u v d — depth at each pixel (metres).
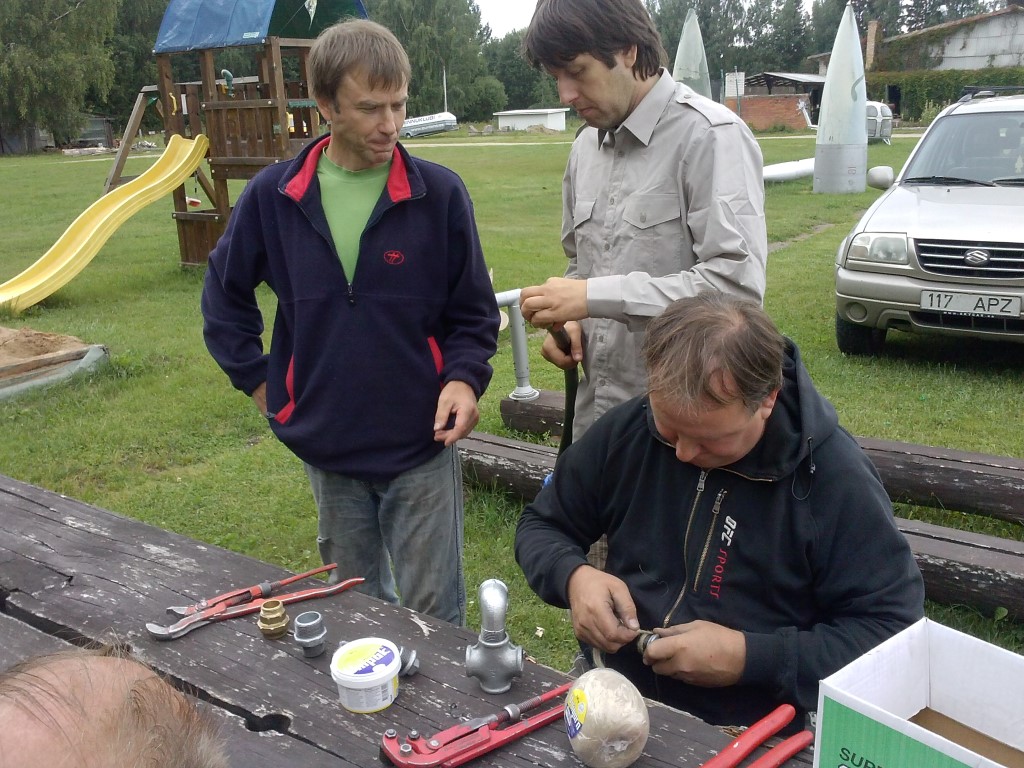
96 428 4.91
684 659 1.40
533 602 3.21
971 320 5.21
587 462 1.73
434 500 2.31
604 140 2.19
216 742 0.79
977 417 4.70
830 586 1.48
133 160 30.55
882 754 0.89
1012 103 6.27
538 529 1.76
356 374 2.18
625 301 1.94
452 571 2.40
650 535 1.63
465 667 1.42
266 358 2.42
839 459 1.47
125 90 52.41
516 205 15.30
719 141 1.96
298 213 2.16
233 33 8.90
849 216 12.88
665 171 2.04
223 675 1.44
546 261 9.70
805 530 1.47
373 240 2.12
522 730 1.26
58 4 38.81
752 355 1.31
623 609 1.50
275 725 1.33
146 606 1.68
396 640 1.53
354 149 2.09
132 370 5.89
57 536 2.00
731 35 72.06
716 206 1.94
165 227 13.78
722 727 1.46
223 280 2.35
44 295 8.09
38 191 19.64
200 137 9.62
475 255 2.24
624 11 1.93
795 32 72.50
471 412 2.19
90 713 0.67
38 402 5.33
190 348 6.55
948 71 43.28
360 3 9.55
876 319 5.54
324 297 2.15
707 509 1.55
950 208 5.52
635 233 2.10
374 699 1.32
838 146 15.26
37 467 4.43
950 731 1.05
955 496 3.40
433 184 2.14
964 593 2.81
